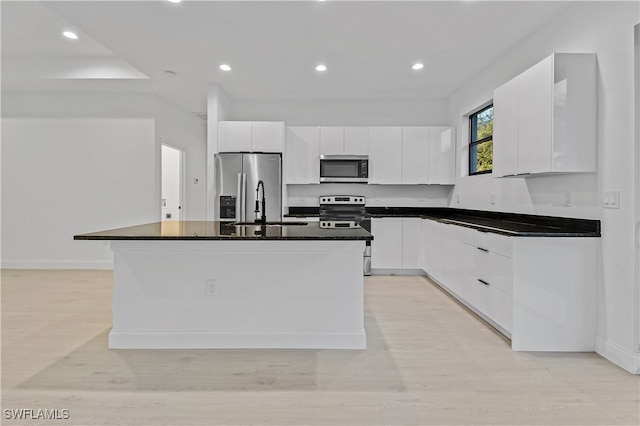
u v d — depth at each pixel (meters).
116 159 5.61
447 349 2.73
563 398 2.06
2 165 5.63
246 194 5.02
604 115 2.58
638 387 2.19
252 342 2.73
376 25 3.35
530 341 2.70
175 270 2.71
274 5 3.02
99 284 4.64
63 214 5.65
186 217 6.82
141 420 1.85
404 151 5.48
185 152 6.71
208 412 1.92
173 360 2.52
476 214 4.71
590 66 2.65
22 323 3.23
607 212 2.56
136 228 2.91
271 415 1.90
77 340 2.86
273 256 2.72
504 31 3.45
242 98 5.73
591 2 2.72
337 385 2.20
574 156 2.66
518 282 2.70
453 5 3.00
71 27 3.91
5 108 5.59
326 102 5.83
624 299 2.42
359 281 2.73
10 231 5.65
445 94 5.51
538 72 2.80
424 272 5.37
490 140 4.59
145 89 5.34
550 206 3.18
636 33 2.33
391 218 5.28
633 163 2.35
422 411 1.93
